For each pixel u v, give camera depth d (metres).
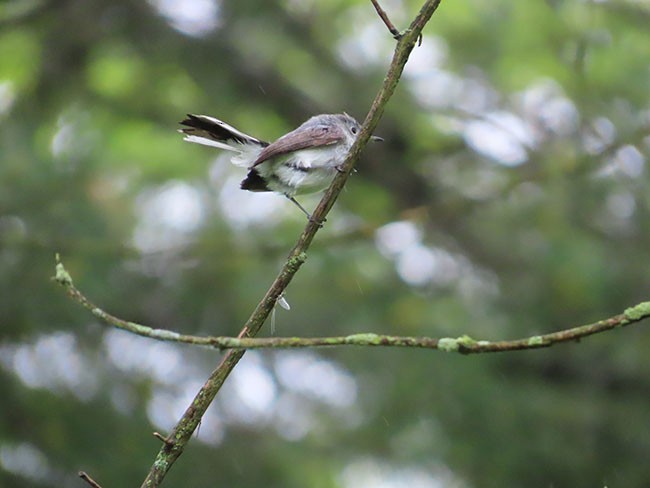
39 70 14.83
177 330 13.55
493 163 14.96
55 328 12.04
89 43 15.02
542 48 13.49
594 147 13.59
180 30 15.30
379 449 13.23
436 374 13.02
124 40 15.12
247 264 13.71
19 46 14.73
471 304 13.82
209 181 14.64
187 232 14.05
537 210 13.78
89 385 12.25
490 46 13.94
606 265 13.02
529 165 14.11
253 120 15.80
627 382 13.14
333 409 13.97
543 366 13.25
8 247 12.00
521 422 12.69
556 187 13.49
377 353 13.46
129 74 15.34
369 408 13.37
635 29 13.02
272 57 15.17
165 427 12.59
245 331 5.56
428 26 14.11
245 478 12.50
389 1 14.56
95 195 13.16
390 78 5.80
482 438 12.73
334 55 15.82
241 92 15.52
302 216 14.76
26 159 12.77
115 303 12.55
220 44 15.20
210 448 12.73
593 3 13.07
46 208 12.41
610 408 12.78
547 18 13.26
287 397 14.02
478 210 14.18
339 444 13.42
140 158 14.56
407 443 13.02
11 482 11.11
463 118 14.48
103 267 12.45
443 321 13.42
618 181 13.27
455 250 14.82
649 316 4.84
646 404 12.92
